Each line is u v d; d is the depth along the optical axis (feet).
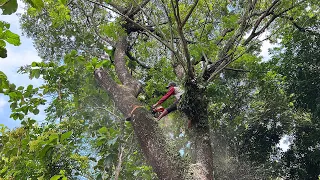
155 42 29.04
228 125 41.57
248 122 42.19
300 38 44.50
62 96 25.21
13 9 9.31
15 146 21.54
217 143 40.01
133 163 24.25
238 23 23.50
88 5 28.35
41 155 18.30
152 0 23.22
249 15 21.56
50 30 30.63
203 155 15.78
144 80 31.30
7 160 21.65
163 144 15.23
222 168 37.42
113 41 24.41
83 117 25.00
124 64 21.91
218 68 19.66
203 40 21.18
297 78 45.98
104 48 27.43
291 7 25.34
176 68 26.03
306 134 44.52
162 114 20.02
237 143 41.91
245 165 39.65
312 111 44.65
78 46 29.91
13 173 20.44
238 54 20.98
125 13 24.75
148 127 15.74
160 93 27.94
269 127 42.98
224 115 42.24
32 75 22.54
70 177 20.12
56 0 22.12
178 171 14.40
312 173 44.45
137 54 30.09
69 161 20.34
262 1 28.45
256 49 35.91
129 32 25.26
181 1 24.66
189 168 14.70
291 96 43.19
